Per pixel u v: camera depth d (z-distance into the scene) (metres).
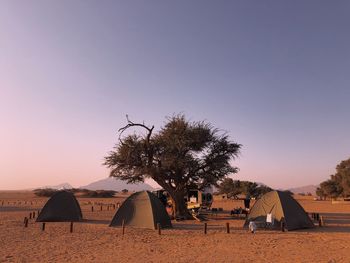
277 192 26.56
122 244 19.20
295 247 18.16
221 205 67.81
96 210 49.06
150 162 34.88
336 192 96.69
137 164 35.31
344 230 25.20
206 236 22.27
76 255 16.03
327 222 31.58
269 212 26.17
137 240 20.62
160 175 35.16
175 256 15.84
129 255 16.09
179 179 35.69
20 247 18.08
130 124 34.41
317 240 20.50
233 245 18.83
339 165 93.69
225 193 103.81
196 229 25.98
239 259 15.16
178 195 35.72
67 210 32.34
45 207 31.95
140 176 35.69
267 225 25.50
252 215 27.09
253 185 101.38
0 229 25.50
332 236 22.09
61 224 29.23
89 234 23.05
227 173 37.41
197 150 35.72
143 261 14.75
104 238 21.38
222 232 24.11
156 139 35.72
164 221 26.92
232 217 37.12
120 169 35.88
